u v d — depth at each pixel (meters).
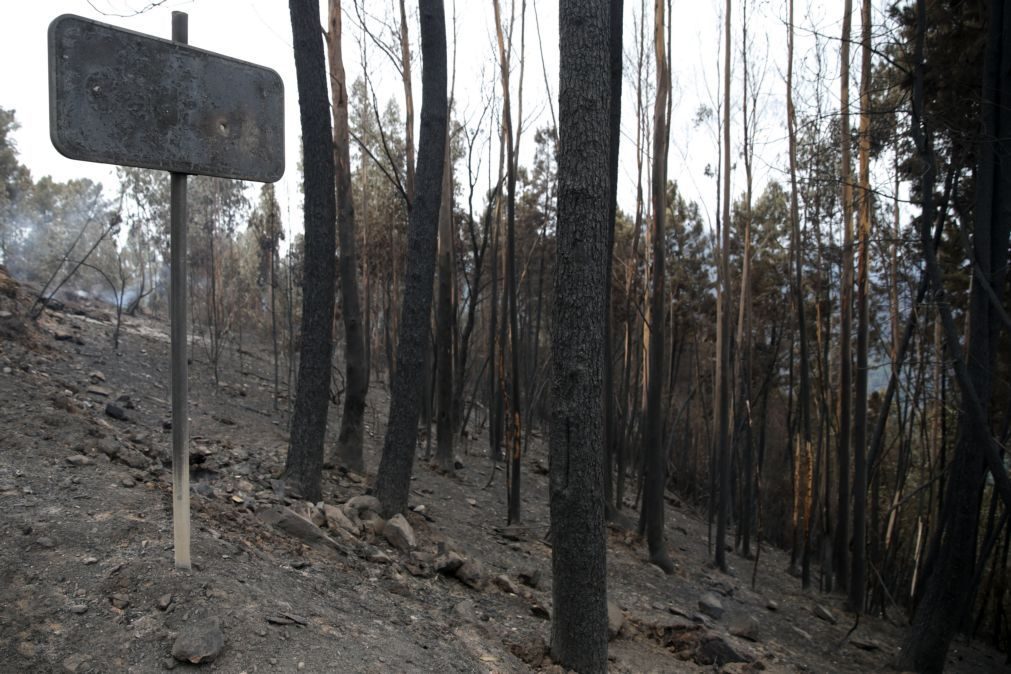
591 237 4.10
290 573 4.37
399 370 6.94
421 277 6.90
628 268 12.17
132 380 9.24
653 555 9.64
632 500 14.80
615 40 7.60
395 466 6.91
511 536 8.45
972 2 8.12
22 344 8.50
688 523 14.91
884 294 13.25
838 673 7.45
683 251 20.52
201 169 3.31
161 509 4.43
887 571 11.80
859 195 10.24
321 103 6.49
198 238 14.70
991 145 7.25
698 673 5.60
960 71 8.18
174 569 3.61
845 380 10.68
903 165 8.86
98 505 4.24
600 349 4.17
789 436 13.36
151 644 3.13
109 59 3.02
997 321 7.51
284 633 3.45
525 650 4.47
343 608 4.16
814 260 14.69
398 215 15.22
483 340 17.06
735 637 7.45
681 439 21.41
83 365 8.88
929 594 7.99
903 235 9.83
